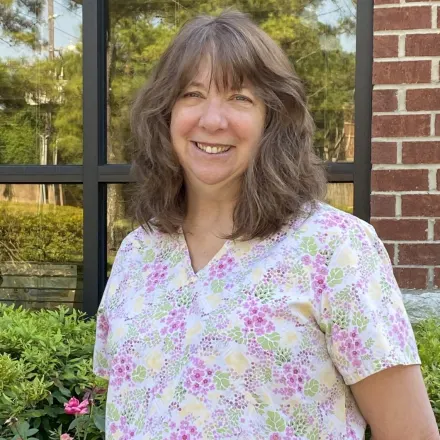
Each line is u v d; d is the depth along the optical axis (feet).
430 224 7.95
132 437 3.78
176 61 4.01
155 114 4.21
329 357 3.57
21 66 10.43
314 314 3.52
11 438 6.53
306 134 4.02
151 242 4.34
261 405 3.49
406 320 3.64
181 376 3.63
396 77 8.00
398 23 7.97
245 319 3.55
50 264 10.08
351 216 3.79
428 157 7.93
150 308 3.95
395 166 8.04
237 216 3.83
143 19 9.96
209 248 4.08
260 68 3.85
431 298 7.82
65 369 7.21
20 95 10.44
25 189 10.14
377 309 3.51
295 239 3.68
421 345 6.61
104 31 9.71
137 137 4.47
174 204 4.30
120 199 9.66
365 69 8.41
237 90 3.88
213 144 3.92
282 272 3.61
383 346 3.44
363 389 3.56
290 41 9.41
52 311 9.25
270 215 3.74
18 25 10.42
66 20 10.27
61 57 10.31
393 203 8.04
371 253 3.65
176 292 3.92
